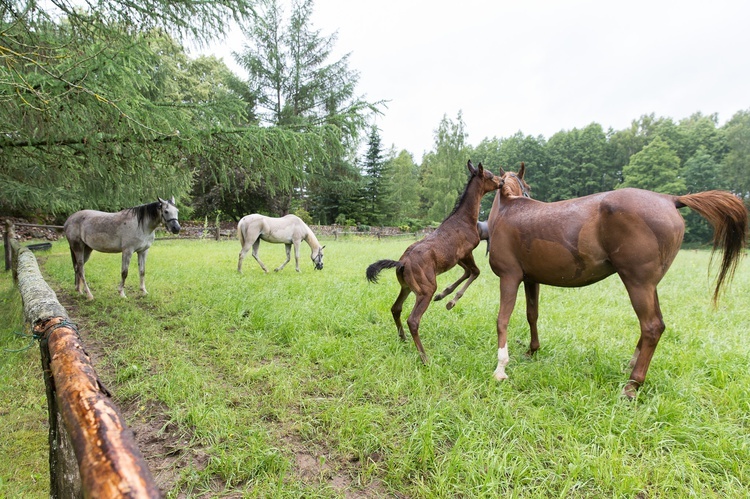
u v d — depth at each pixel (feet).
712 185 116.78
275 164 13.19
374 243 58.34
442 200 102.37
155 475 6.07
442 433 6.98
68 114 10.06
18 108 9.45
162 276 21.33
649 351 8.10
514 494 5.44
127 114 10.29
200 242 48.98
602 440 6.62
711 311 14.14
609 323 13.50
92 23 11.50
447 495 5.55
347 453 6.64
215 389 8.65
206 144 12.41
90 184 15.15
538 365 9.80
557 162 155.53
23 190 23.91
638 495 5.65
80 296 16.81
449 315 14.16
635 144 143.95
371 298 16.61
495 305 15.65
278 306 14.75
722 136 130.21
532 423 7.12
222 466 6.12
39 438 6.86
